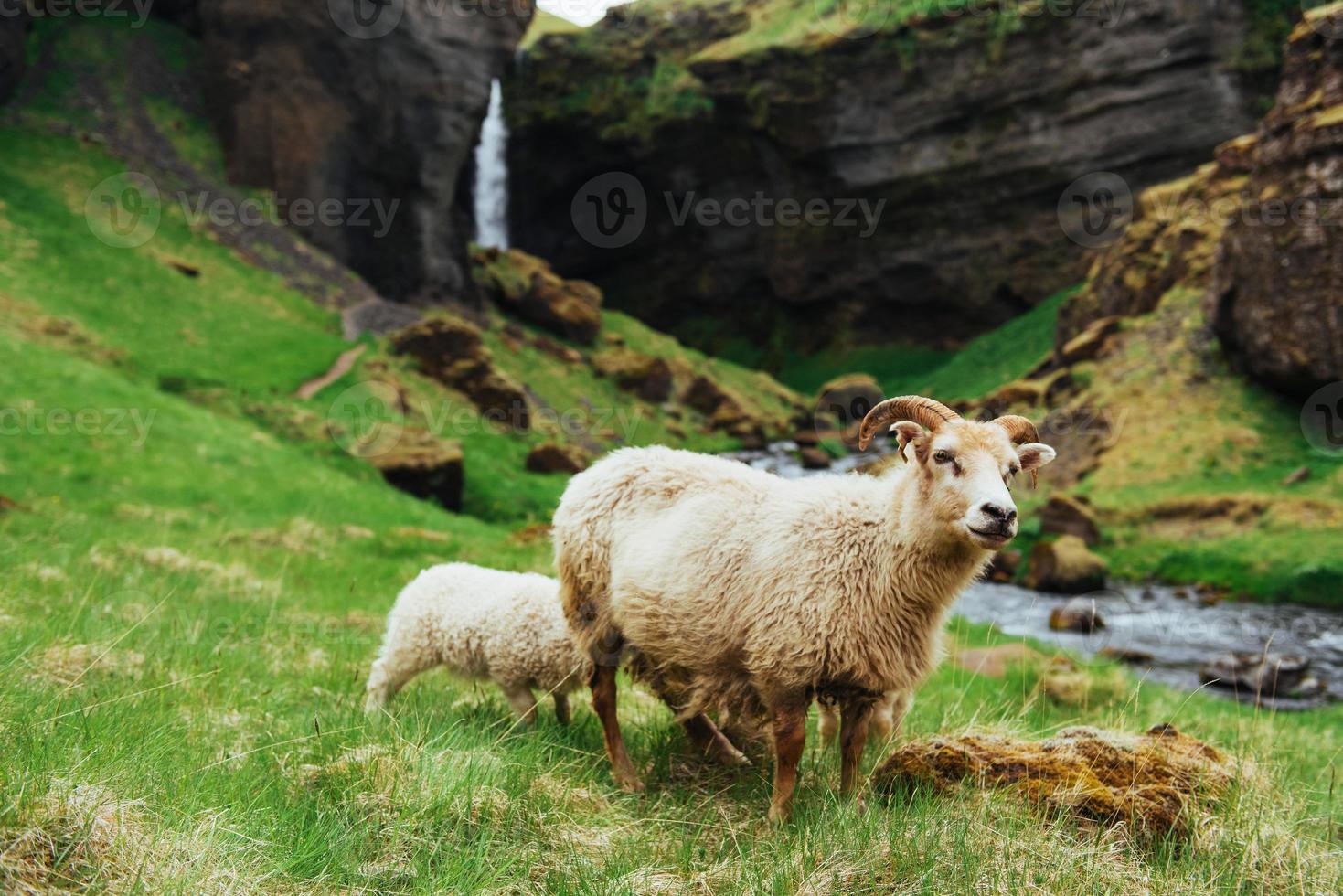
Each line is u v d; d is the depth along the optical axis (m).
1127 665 16.72
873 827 4.21
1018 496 31.62
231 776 4.02
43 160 40.44
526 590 6.72
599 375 49.28
